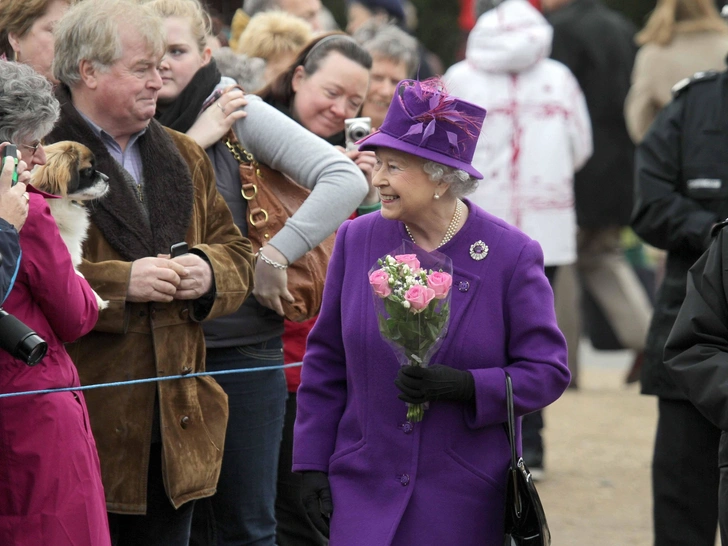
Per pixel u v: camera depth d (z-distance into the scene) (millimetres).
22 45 13336
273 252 13828
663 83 25438
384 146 10852
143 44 12211
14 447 10688
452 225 11336
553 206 22891
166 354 12414
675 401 15430
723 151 15984
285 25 18422
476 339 11055
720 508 11516
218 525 14180
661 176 16250
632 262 38188
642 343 30078
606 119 30125
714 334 11711
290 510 16062
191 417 12586
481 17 23094
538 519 10734
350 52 16094
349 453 11328
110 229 12289
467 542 10992
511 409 10820
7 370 10734
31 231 10875
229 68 17219
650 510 20250
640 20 50281
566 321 29156
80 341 12266
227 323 13922
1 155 10703
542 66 23031
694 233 15656
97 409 12211
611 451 23984
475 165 22859
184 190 12805
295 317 14234
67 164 11609
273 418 14414
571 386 29688
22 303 10922
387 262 10820
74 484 10875
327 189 13969
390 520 10922
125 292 11961
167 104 14953
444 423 11078
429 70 27906
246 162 14414
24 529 10703
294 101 16312
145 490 12227
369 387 11195
